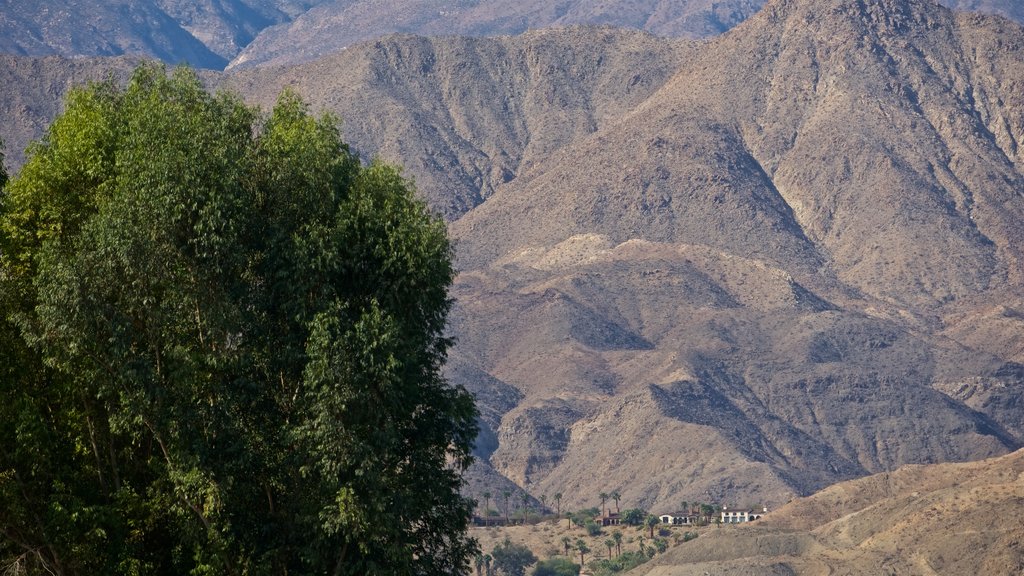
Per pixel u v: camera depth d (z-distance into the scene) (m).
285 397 101.00
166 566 100.50
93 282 96.12
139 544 98.88
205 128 100.75
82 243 98.94
